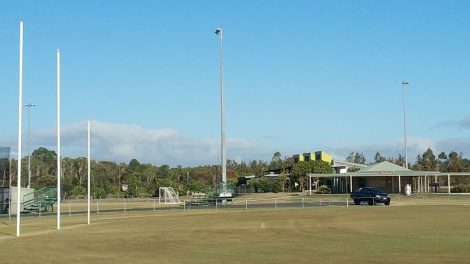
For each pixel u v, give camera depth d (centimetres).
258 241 2433
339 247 2164
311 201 6831
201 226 3312
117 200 8244
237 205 6166
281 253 2000
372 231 2869
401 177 9456
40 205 5503
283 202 6662
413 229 2972
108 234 2877
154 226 3372
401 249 2086
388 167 9419
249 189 9975
